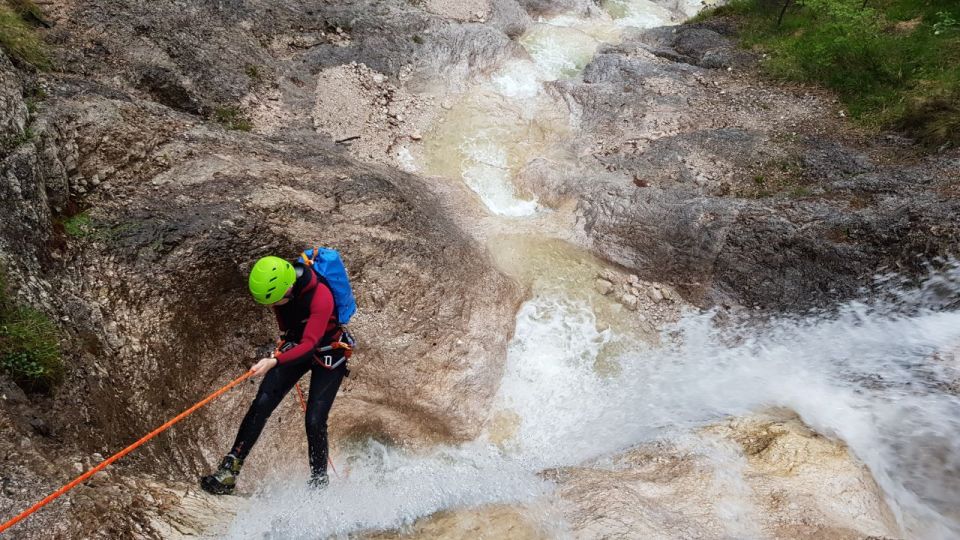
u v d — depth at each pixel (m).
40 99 5.68
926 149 7.66
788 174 7.95
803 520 4.34
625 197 7.77
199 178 6.03
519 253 7.35
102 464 3.24
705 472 4.83
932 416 5.07
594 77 10.34
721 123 9.05
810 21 11.04
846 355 5.99
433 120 9.07
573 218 7.85
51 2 6.97
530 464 5.45
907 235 6.38
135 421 4.34
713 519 4.33
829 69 9.73
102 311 4.70
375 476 5.10
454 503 4.62
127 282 4.97
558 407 6.08
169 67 7.31
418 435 5.60
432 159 8.51
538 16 12.82
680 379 6.28
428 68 9.71
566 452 5.64
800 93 9.56
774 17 11.66
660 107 9.41
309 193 6.43
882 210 6.80
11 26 6.11
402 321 5.96
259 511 4.24
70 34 6.79
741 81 10.09
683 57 11.25
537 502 4.59
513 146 8.98
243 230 5.70
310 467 4.60
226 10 8.57
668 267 7.26
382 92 9.05
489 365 6.12
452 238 6.95
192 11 8.16
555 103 9.85
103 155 5.66
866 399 5.47
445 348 5.98
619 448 5.51
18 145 4.89
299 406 5.32
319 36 9.41
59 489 3.30
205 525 3.80
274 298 3.77
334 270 4.11
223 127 7.04
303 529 4.14
